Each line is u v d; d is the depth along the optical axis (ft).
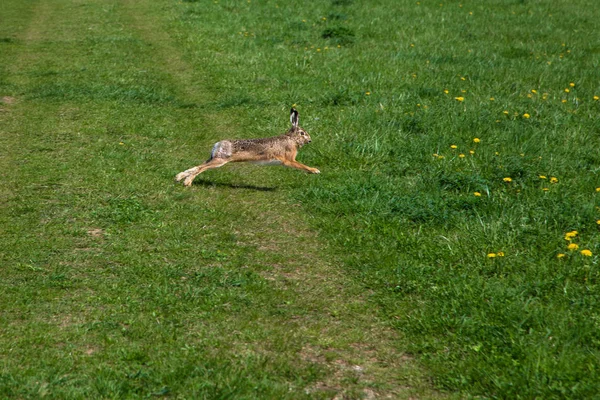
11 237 26.17
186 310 21.29
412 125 39.65
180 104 46.03
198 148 37.88
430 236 26.50
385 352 19.54
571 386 17.31
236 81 50.42
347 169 34.40
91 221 27.89
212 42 61.62
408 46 60.13
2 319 20.29
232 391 17.02
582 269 23.13
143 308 21.27
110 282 22.88
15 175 32.94
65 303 21.40
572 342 19.11
